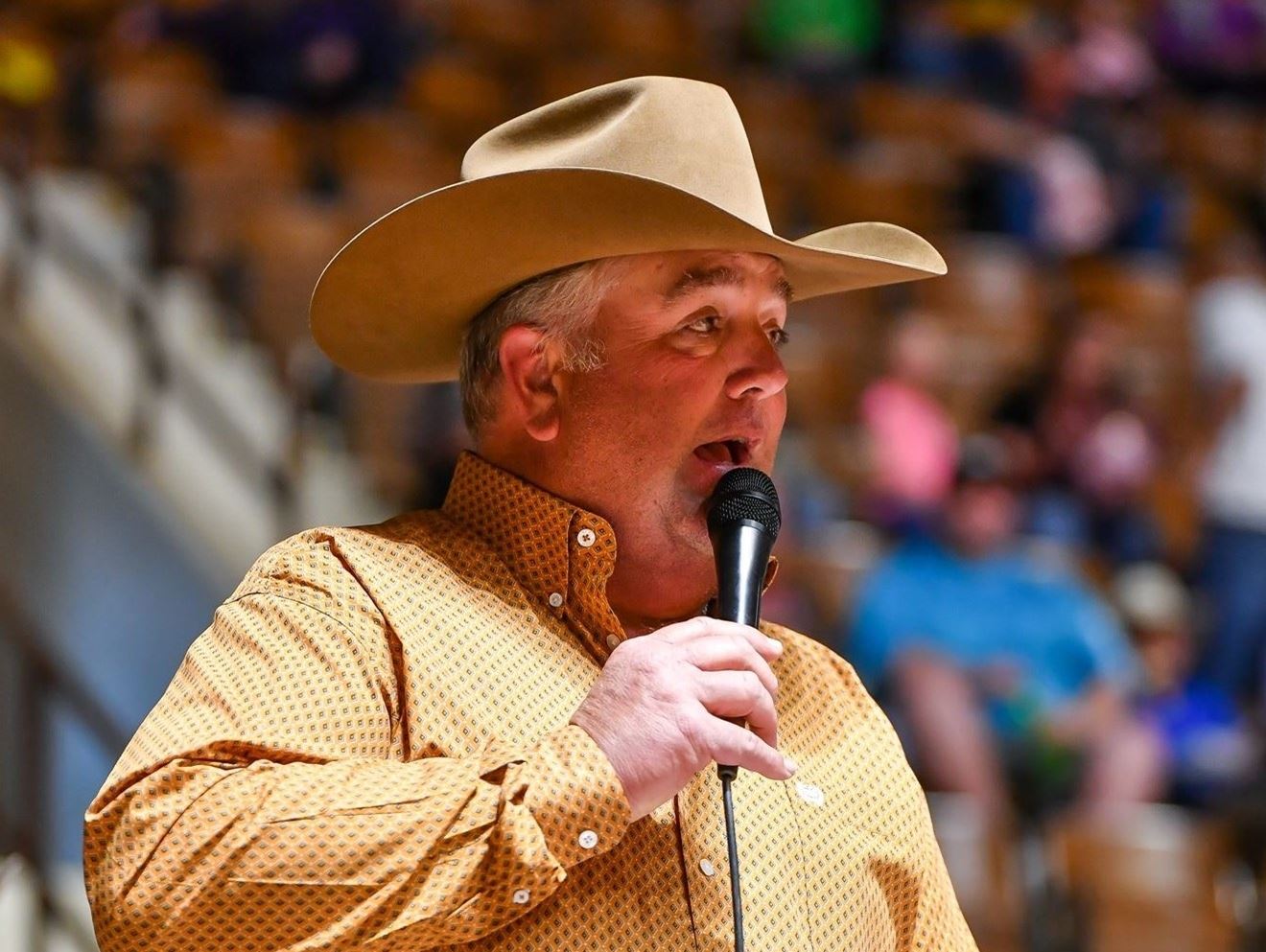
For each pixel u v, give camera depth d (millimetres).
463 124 25016
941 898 5730
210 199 21641
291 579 5359
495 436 5848
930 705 15148
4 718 13234
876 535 18516
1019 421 20594
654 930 5016
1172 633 17750
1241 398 20844
